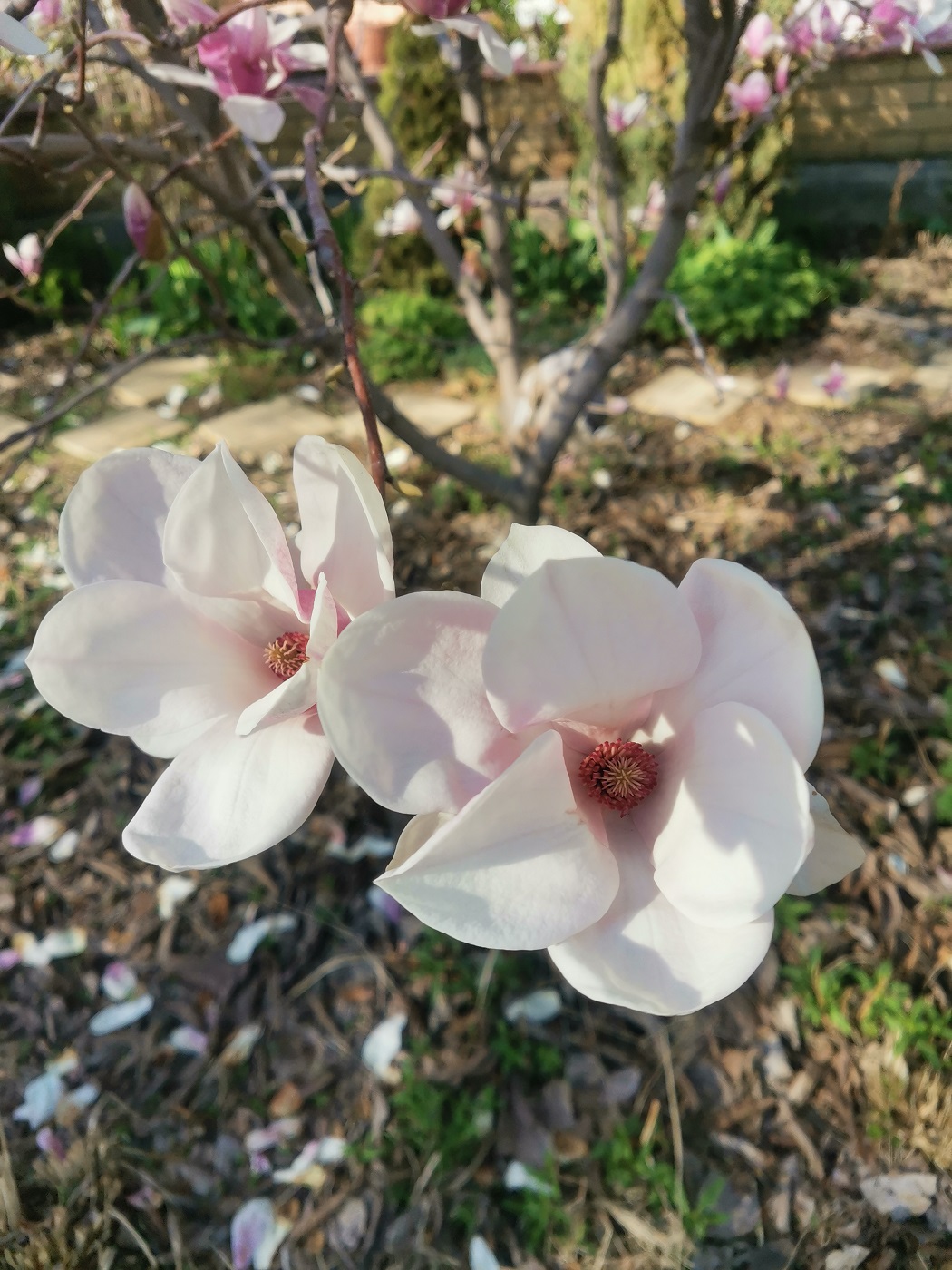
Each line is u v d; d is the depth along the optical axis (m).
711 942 0.33
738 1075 0.99
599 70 1.25
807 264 2.76
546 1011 1.04
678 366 2.39
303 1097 1.00
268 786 0.35
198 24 0.56
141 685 0.38
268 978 1.10
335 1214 0.91
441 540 1.74
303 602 0.36
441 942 1.10
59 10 0.71
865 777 1.27
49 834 1.28
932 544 1.67
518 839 0.33
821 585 1.60
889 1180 0.91
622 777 0.36
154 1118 0.99
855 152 3.13
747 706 0.32
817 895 1.14
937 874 1.16
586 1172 0.92
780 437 2.03
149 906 1.18
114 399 2.37
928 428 2.03
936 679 1.41
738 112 1.47
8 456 2.12
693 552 1.70
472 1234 0.89
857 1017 1.03
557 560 0.31
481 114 1.34
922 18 0.98
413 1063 1.01
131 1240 0.90
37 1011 1.09
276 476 1.99
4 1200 0.90
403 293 2.61
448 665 0.33
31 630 1.61
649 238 2.66
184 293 2.61
